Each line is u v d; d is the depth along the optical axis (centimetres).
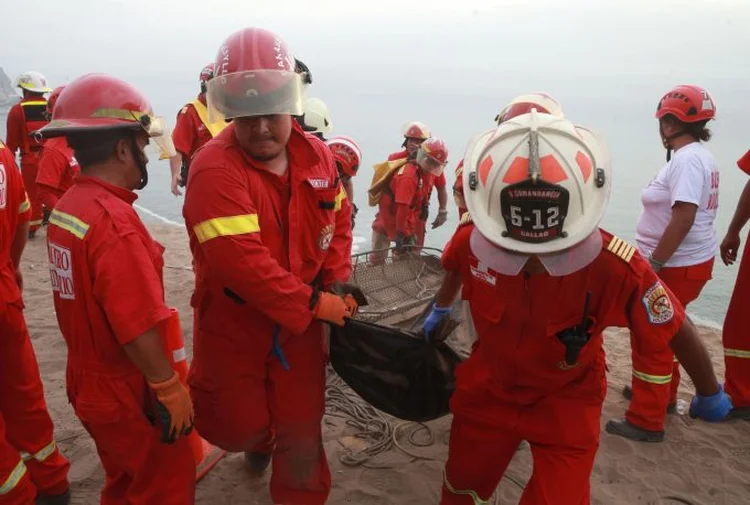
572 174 204
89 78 238
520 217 205
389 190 711
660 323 232
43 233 912
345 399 441
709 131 400
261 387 287
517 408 257
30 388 304
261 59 230
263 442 326
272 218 259
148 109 242
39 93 844
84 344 241
